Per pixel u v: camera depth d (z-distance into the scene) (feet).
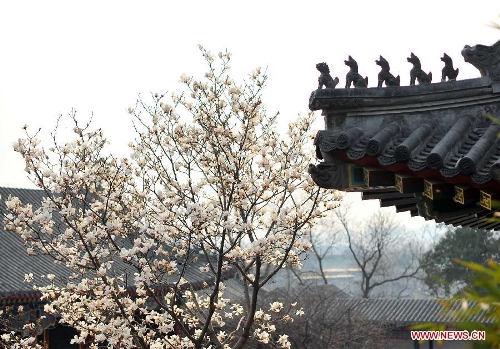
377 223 275.39
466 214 24.70
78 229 50.24
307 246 52.49
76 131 53.88
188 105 57.52
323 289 160.76
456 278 218.79
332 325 131.23
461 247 218.79
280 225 52.80
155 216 56.08
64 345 105.81
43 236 93.66
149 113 57.16
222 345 55.42
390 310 174.09
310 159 55.57
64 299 54.03
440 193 21.22
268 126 56.70
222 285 59.67
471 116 23.08
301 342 123.65
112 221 50.55
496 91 22.95
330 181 22.98
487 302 7.31
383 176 22.21
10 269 102.42
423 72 23.45
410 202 27.53
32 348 60.08
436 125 23.09
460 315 7.56
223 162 54.03
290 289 163.02
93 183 59.00
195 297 58.54
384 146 21.85
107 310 56.34
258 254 49.93
